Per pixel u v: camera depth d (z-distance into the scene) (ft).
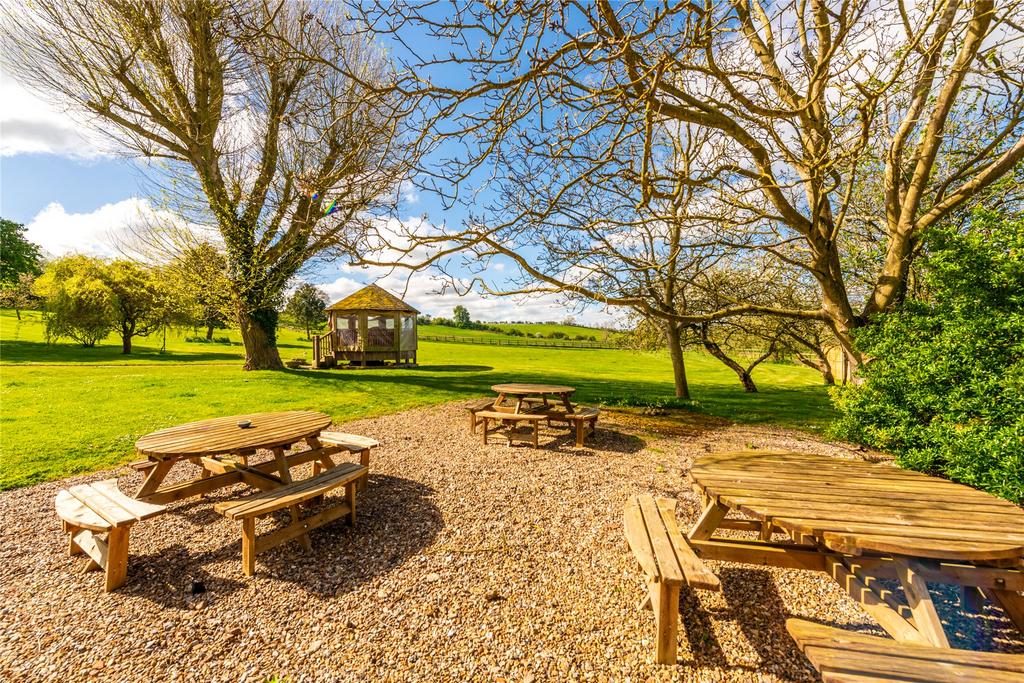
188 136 45.09
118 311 92.58
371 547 12.44
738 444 24.35
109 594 10.19
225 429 15.67
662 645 7.88
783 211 21.22
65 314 89.56
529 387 26.94
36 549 12.33
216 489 16.25
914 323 19.70
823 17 17.94
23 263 146.82
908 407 18.75
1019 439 14.05
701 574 7.77
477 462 20.65
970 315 17.69
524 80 13.02
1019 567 8.08
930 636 7.04
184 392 38.83
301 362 71.51
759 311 25.58
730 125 18.69
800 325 48.62
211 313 67.97
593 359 122.31
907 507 8.46
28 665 7.99
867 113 15.70
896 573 8.45
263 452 21.94
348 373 60.08
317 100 26.48
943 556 6.84
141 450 12.93
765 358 56.85
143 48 38.58
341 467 14.19
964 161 24.98
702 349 58.75
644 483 17.78
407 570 11.23
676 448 23.50
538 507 15.30
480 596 10.11
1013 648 8.32
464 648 8.42
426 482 17.81
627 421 31.17
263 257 49.26
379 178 17.11
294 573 11.09
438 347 152.35
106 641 8.64
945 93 19.89
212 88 43.86
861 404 20.70
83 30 36.86
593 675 7.70
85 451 20.99
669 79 18.74
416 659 8.13
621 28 12.85
